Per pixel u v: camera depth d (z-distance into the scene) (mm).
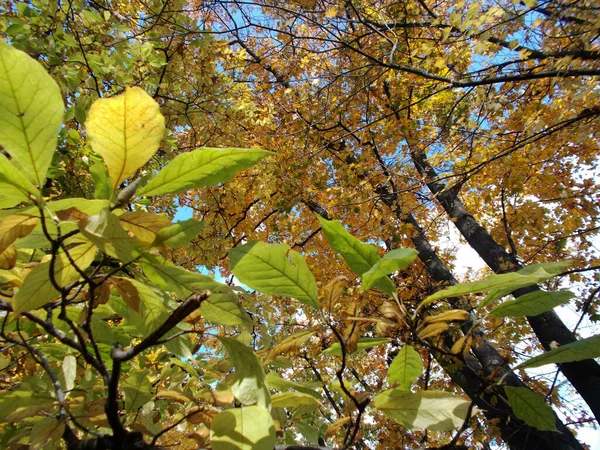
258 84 7898
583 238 6641
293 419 1316
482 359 5035
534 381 5402
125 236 614
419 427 928
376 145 7746
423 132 7246
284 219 7562
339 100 7332
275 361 1248
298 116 6910
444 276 6383
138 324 1039
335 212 6703
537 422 950
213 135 5012
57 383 981
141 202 2713
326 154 7609
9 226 680
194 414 972
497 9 3699
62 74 3057
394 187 6426
